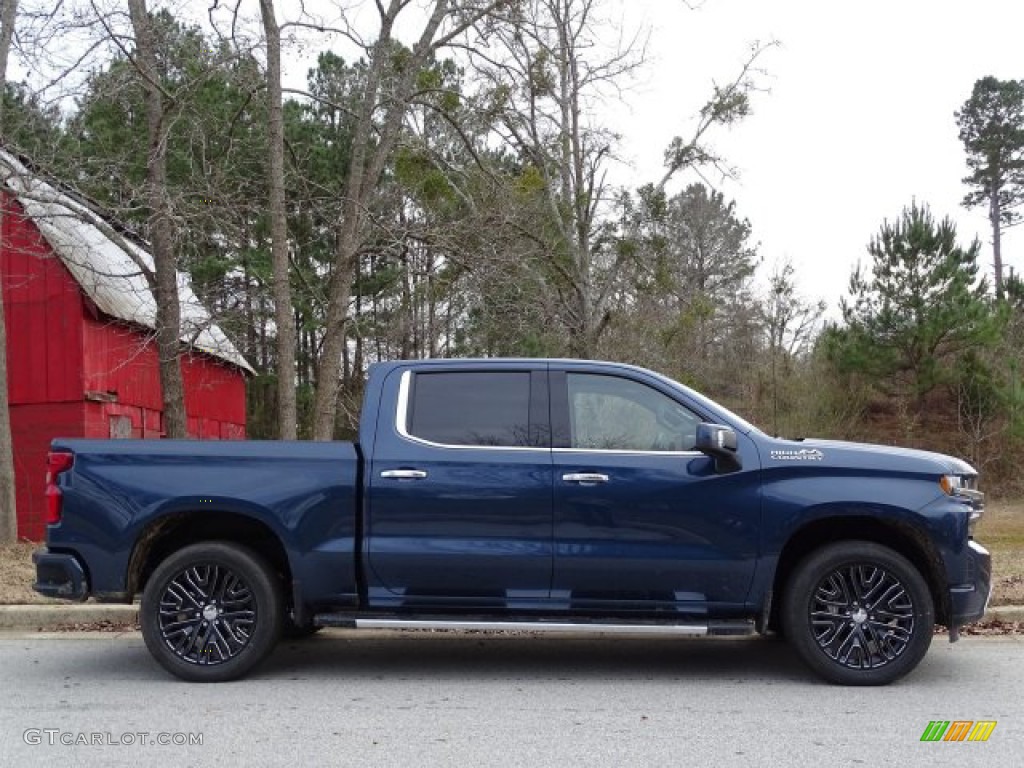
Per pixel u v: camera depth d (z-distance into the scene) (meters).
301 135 24.77
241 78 12.87
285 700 5.94
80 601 6.46
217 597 6.39
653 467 6.19
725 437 5.96
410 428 6.41
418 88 15.06
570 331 19.09
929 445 25.11
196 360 21.14
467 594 6.25
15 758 4.82
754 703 5.84
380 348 26.39
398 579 6.25
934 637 7.71
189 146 14.39
